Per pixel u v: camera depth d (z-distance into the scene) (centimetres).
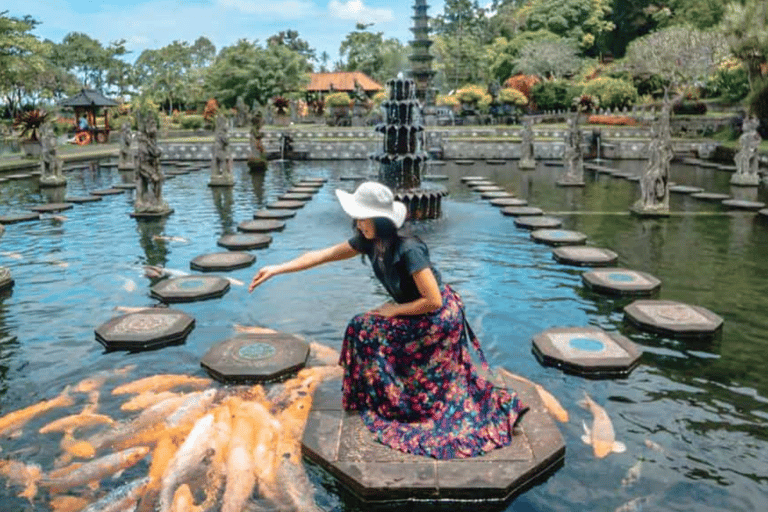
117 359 496
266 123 4278
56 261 831
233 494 312
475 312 615
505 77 6075
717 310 625
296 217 1193
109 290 692
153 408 404
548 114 4216
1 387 445
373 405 369
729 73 4056
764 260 845
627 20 6912
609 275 729
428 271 334
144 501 309
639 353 495
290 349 498
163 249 911
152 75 7319
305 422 382
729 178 2023
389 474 320
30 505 307
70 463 345
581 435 379
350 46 6706
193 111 5834
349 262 799
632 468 344
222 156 1762
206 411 402
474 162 2700
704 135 3400
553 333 539
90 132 3597
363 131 3403
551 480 332
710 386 450
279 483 323
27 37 2964
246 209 1321
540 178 2027
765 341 539
